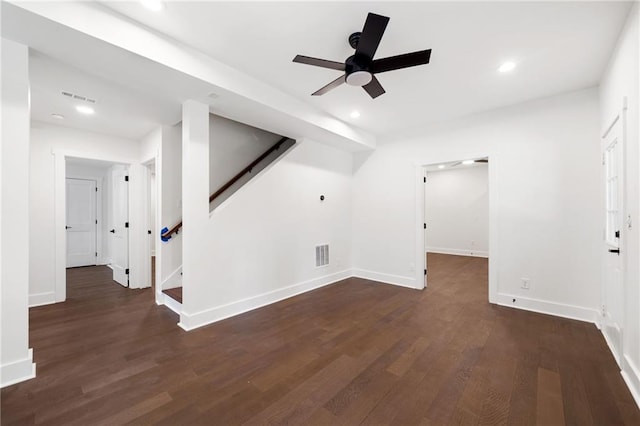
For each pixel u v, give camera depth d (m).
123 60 2.09
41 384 1.94
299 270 4.18
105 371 2.11
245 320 3.11
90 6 1.81
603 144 2.80
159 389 1.90
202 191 2.98
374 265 4.93
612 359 2.27
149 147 4.17
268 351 2.42
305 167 4.30
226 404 1.76
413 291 4.24
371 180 4.97
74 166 6.07
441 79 2.84
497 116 3.61
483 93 3.17
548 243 3.28
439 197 8.10
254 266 3.54
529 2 1.81
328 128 3.81
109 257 6.24
